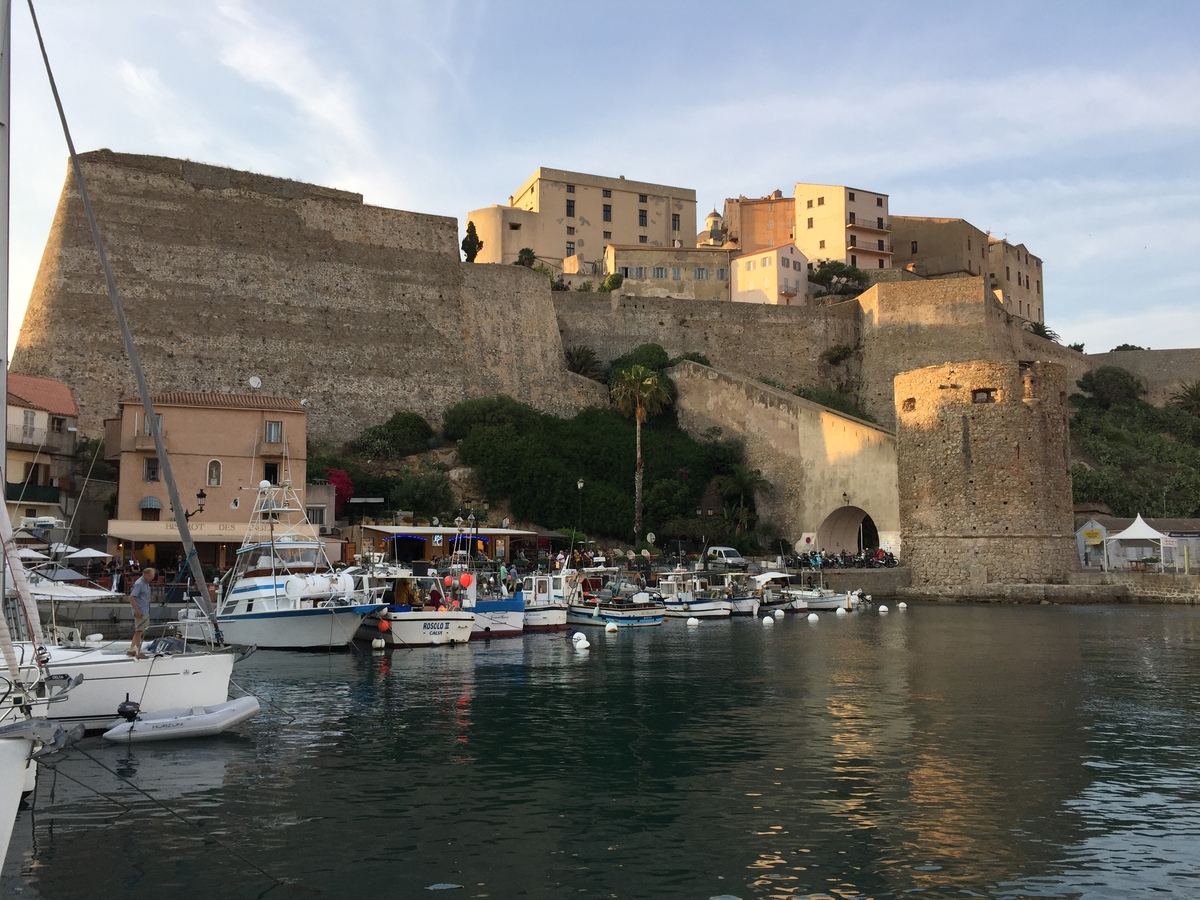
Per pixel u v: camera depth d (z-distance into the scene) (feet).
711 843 41.93
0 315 39.06
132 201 211.20
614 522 209.05
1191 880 37.52
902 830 43.42
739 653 110.42
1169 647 110.93
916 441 196.75
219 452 158.92
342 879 38.09
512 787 50.67
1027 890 36.63
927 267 378.32
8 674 40.98
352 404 226.38
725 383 243.81
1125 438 293.84
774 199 393.91
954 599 185.88
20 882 37.91
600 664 100.17
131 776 52.54
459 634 119.65
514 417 224.12
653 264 347.56
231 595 110.42
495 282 255.09
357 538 167.84
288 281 226.38
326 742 61.11
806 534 220.64
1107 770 53.57
